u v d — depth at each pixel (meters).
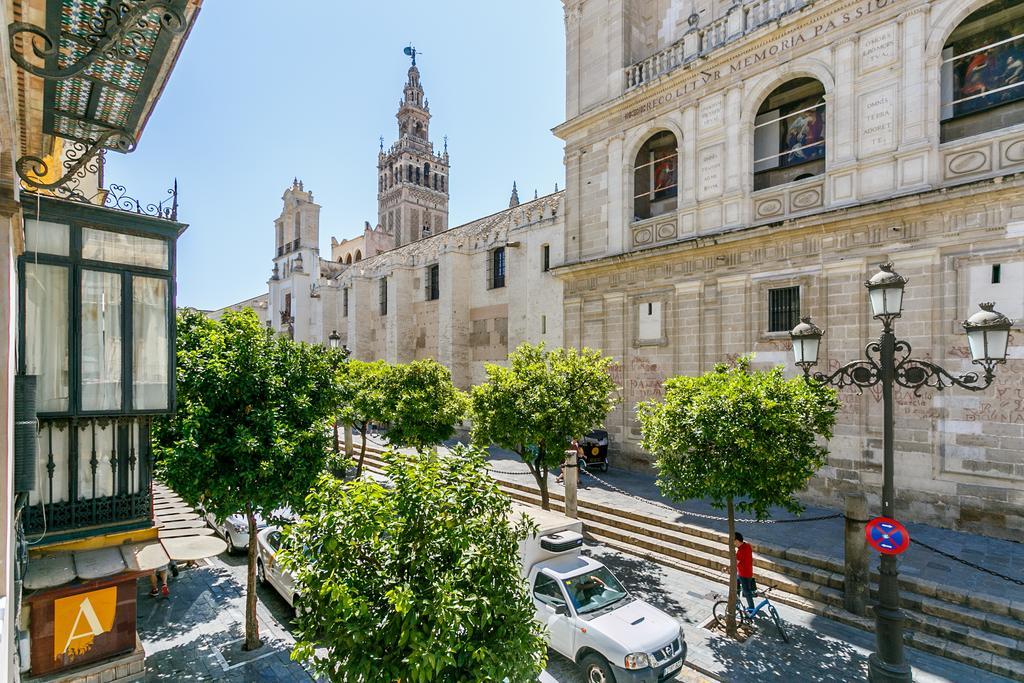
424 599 4.29
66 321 6.95
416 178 70.31
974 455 11.98
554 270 22.06
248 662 8.53
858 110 14.12
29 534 6.82
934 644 8.46
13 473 4.76
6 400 4.27
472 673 4.40
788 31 15.44
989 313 6.42
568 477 14.46
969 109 13.74
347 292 44.84
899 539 6.80
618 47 20.30
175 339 7.83
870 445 13.48
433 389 19.06
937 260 12.58
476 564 4.73
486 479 5.34
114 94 5.90
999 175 11.49
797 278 14.92
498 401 12.84
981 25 13.44
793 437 8.41
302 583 4.81
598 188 21.03
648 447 9.66
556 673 8.12
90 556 7.20
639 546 12.89
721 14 18.42
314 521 4.92
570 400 12.49
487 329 31.98
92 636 7.41
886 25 13.66
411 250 40.91
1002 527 11.59
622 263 19.44
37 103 6.03
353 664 4.31
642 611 8.16
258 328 10.04
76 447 7.20
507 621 4.77
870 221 13.54
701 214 17.50
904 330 13.02
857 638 8.88
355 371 23.48
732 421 8.41
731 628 9.01
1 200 4.29
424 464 5.24
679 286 17.84
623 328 19.69
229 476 7.88
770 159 17.66
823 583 10.34
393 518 4.77
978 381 11.94
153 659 8.62
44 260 6.78
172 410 7.76
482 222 36.78
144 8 4.00
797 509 8.52
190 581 12.09
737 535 9.20
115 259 7.36
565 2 22.42
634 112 19.66
